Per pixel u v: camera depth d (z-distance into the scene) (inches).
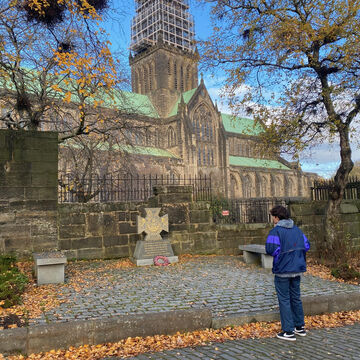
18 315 217.9
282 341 202.5
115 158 735.1
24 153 394.3
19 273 312.8
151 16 3235.7
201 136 2859.3
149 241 436.1
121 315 224.1
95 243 454.6
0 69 436.1
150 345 193.2
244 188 3085.6
